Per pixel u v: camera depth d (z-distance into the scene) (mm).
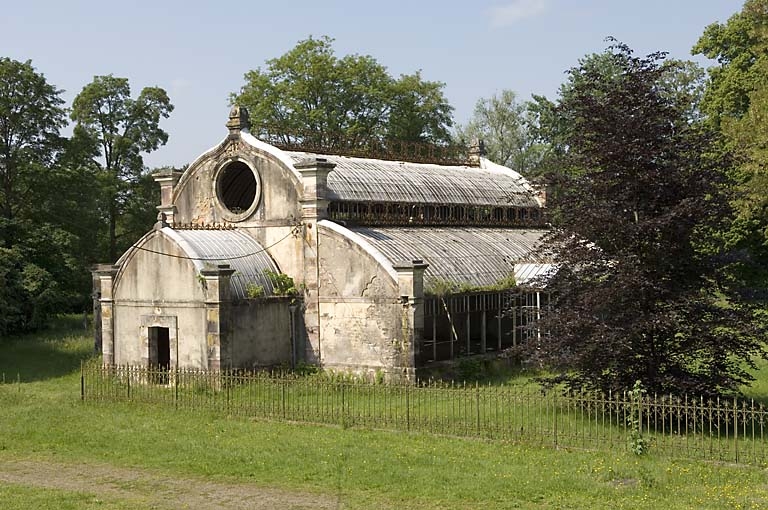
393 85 69375
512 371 37031
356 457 21234
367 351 34031
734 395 24062
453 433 23516
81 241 58625
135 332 35156
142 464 21453
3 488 19547
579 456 20875
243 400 27734
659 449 20984
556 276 25547
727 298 24938
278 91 67125
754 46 46938
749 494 17422
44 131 56531
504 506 17188
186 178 40094
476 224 45750
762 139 40812
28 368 40188
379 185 40562
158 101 71125
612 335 23125
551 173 25594
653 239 24234
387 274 33406
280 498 18250
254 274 35188
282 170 36719
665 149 24266
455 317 39375
